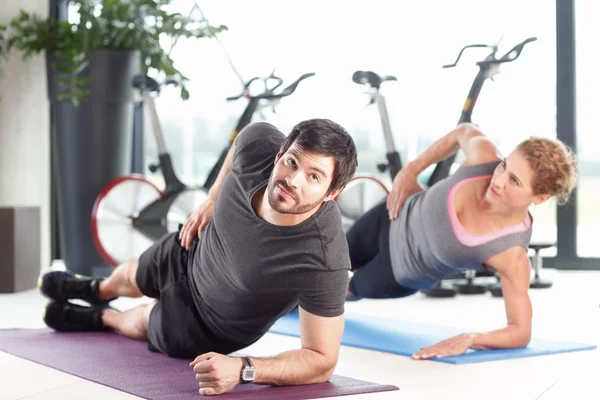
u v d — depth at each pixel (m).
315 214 2.12
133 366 2.54
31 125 5.34
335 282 2.18
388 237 3.18
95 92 5.02
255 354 2.86
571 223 5.33
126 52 5.03
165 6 5.59
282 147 1.99
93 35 4.91
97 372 2.45
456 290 4.42
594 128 5.46
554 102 5.39
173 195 4.96
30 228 4.60
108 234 4.92
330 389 2.25
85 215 5.10
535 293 4.42
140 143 5.88
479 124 5.59
